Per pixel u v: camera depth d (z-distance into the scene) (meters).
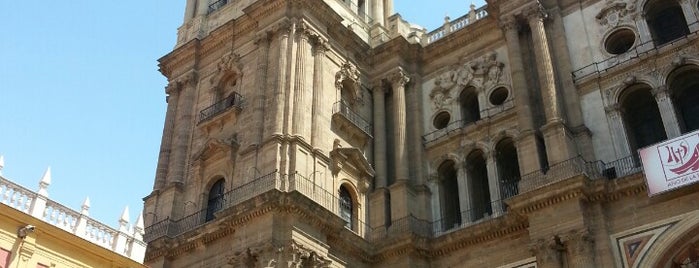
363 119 44.66
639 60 36.97
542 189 33.78
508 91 41.97
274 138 37.78
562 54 39.72
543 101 38.03
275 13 43.59
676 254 31.06
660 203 31.98
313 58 42.75
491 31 44.59
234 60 44.75
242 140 40.34
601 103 37.41
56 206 30.05
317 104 40.84
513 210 34.84
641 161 32.75
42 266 28.34
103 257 30.80
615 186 33.03
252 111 40.88
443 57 46.50
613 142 35.94
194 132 44.19
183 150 43.56
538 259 32.84
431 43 46.75
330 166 39.72
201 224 38.88
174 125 45.53
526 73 40.34
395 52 46.56
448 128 43.31
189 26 50.47
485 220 36.78
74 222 30.67
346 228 37.69
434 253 38.38
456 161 41.59
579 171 34.22
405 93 45.72
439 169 42.41
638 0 39.22
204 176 41.28
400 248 37.97
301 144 38.19
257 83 41.31
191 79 46.50
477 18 46.53
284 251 33.88
